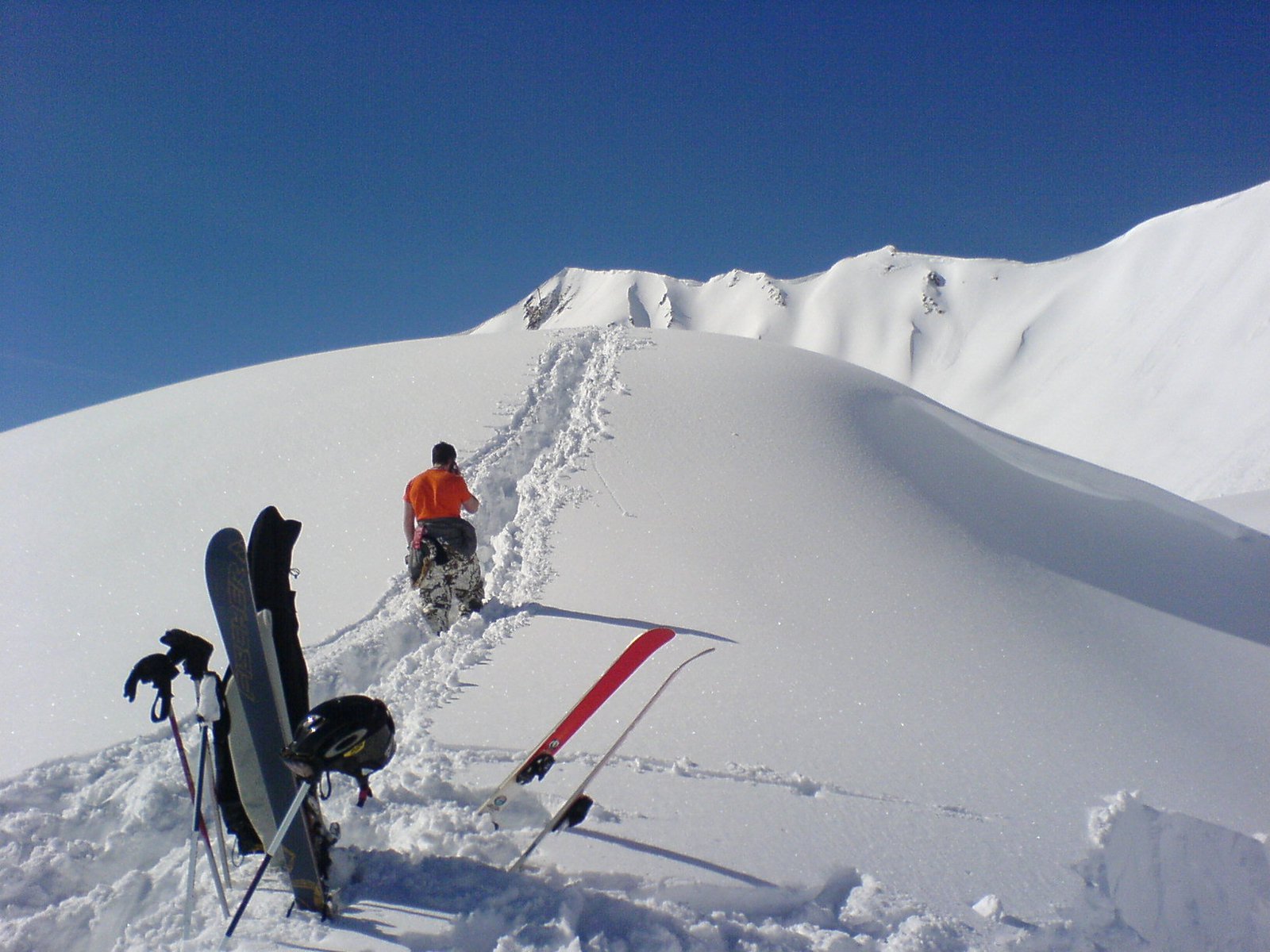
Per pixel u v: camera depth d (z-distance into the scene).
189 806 3.83
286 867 3.00
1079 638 6.75
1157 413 101.31
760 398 10.50
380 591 6.65
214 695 2.87
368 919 2.91
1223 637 7.66
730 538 7.41
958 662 5.86
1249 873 4.32
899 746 4.73
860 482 8.73
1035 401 144.50
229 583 2.91
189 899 2.88
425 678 5.33
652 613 6.21
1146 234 184.75
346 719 2.81
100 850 3.53
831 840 3.72
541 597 6.60
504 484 8.62
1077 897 3.55
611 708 4.87
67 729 4.71
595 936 2.84
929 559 7.45
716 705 4.96
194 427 9.66
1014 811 4.22
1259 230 132.25
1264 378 93.75
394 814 3.73
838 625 6.17
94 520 7.70
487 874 3.16
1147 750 5.16
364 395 10.37
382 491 8.17
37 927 2.98
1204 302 123.31
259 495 8.12
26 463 9.34
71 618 6.10
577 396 10.56
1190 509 11.73
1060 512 9.66
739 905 3.23
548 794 3.90
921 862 3.66
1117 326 154.38
